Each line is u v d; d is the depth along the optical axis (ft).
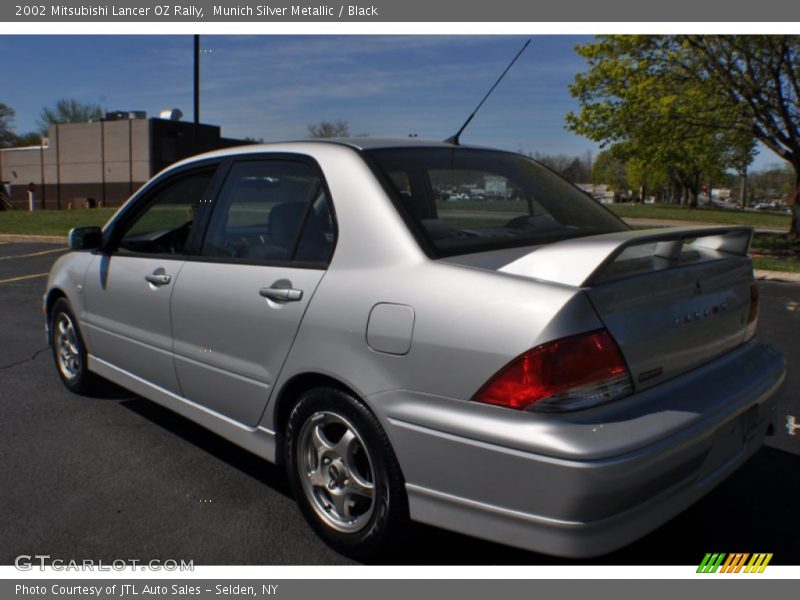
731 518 11.11
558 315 7.69
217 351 11.48
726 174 200.44
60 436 14.46
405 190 10.00
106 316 14.62
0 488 12.10
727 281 9.86
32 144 270.46
